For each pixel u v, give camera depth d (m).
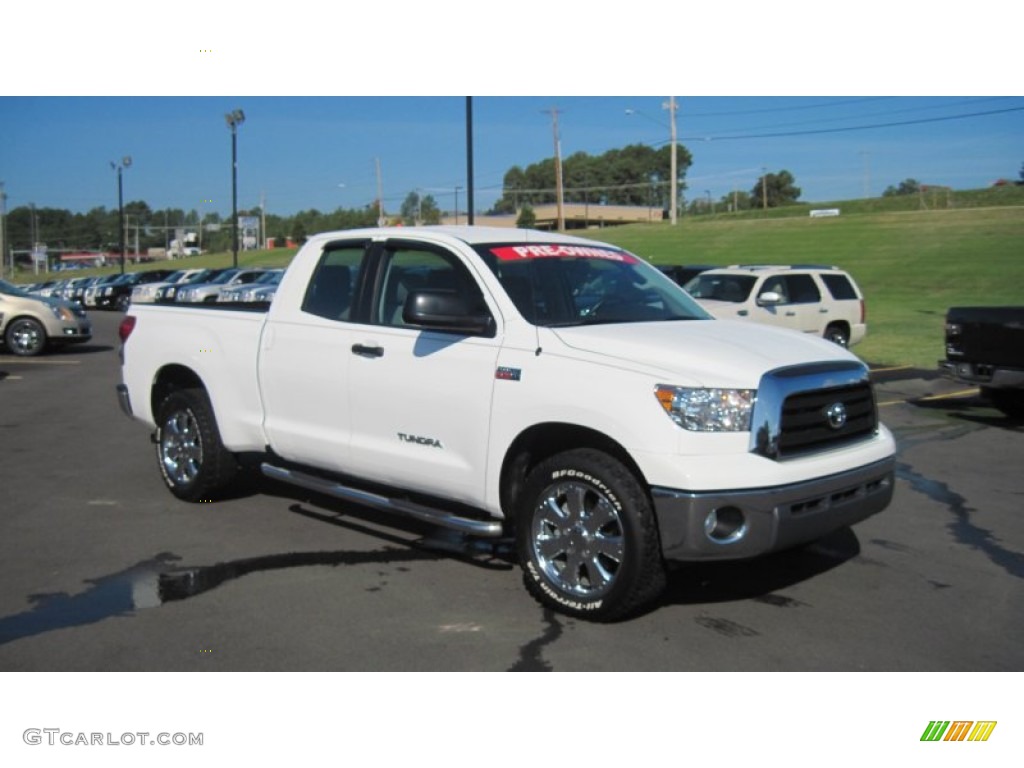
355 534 6.28
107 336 25.05
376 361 5.61
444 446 5.30
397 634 4.64
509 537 5.62
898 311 29.84
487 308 5.23
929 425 10.87
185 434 7.09
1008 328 10.18
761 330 5.37
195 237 135.25
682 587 5.30
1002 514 6.91
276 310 6.37
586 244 6.05
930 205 90.31
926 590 5.29
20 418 11.08
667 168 136.00
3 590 5.23
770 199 139.62
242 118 42.12
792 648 4.52
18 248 148.62
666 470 4.36
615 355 4.68
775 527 4.41
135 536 6.23
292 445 6.21
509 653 4.44
